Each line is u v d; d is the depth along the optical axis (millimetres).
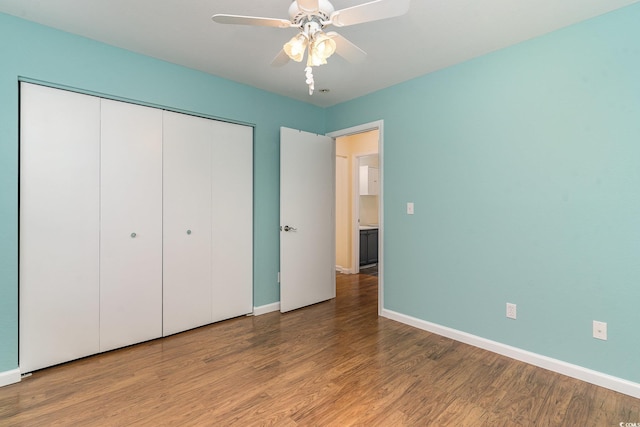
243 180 3359
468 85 2695
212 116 3061
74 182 2367
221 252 3203
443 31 2248
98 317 2484
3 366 2072
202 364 2344
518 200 2422
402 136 3189
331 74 2998
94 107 2455
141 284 2697
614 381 2004
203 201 3066
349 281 5027
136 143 2658
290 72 2990
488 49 2512
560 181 2227
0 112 2059
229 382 2098
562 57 2205
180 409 1817
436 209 2924
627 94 1962
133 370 2258
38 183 2225
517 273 2434
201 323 3066
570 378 2152
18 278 2152
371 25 2168
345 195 5625
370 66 2816
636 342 1941
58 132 2299
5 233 2082
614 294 2020
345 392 1982
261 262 3492
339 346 2654
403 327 3084
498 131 2520
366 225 6523
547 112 2275
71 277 2363
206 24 2197
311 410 1808
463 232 2742
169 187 2848
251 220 3438
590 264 2107
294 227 3611
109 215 2527
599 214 2070
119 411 1800
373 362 2373
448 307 2850
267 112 3488
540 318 2322
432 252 2959
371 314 3480
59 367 2295
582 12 2023
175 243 2891
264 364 2344
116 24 2199
